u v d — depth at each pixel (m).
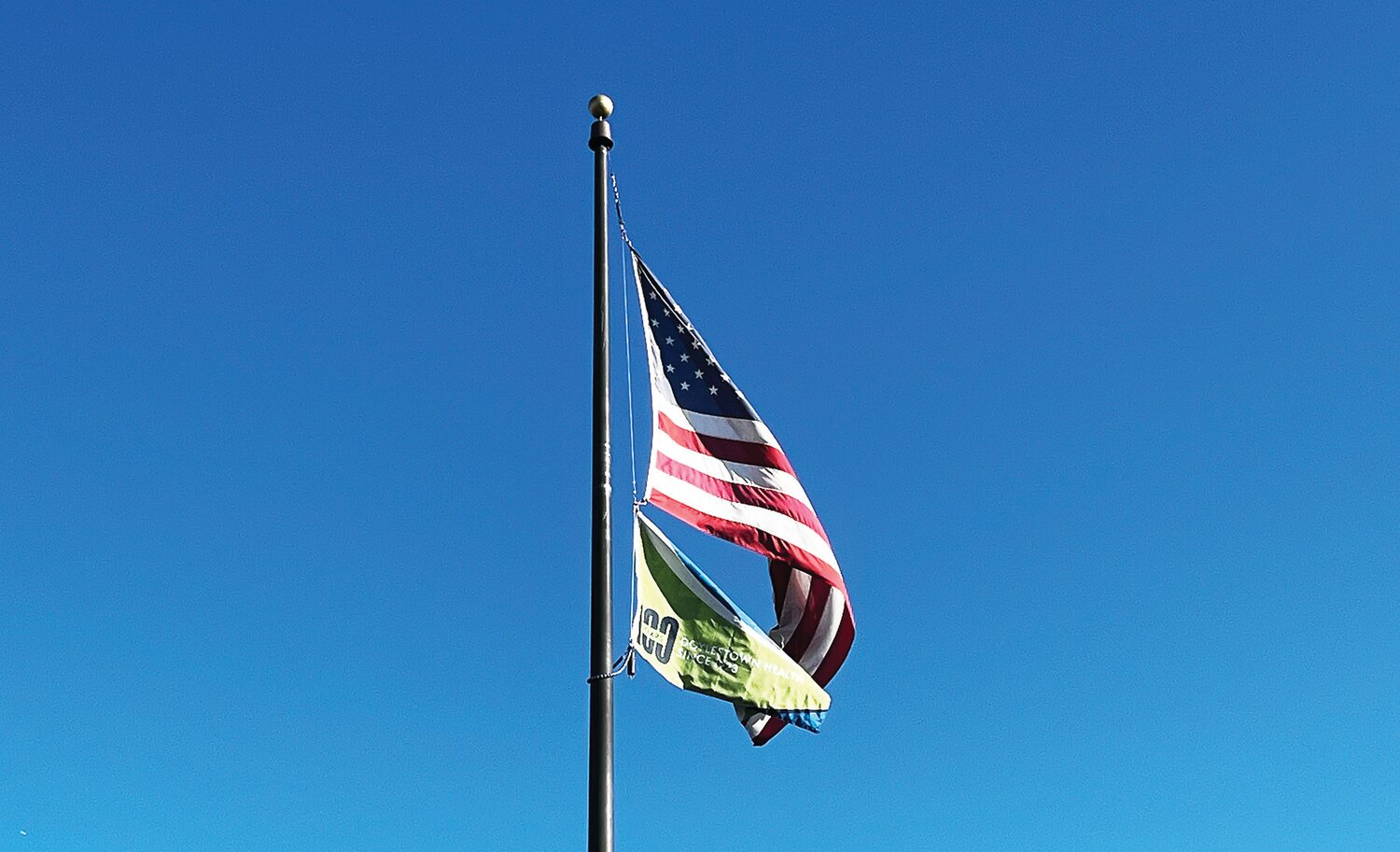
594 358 13.38
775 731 15.27
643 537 13.54
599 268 13.95
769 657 13.59
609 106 15.04
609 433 12.95
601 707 11.50
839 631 15.82
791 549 14.48
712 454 14.84
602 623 11.85
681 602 13.47
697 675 13.16
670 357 15.31
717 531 14.17
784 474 15.08
